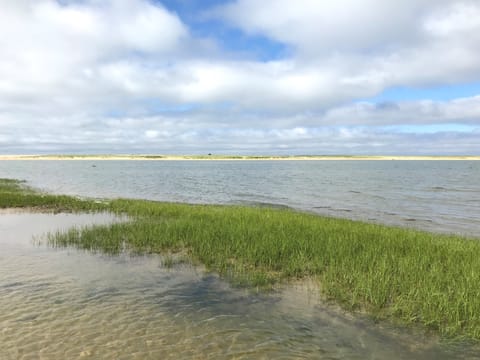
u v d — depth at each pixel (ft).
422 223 77.82
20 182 178.19
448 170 417.28
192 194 139.85
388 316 26.53
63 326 24.07
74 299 28.89
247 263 38.81
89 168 446.60
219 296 30.30
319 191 154.81
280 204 108.17
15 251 43.45
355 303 28.45
